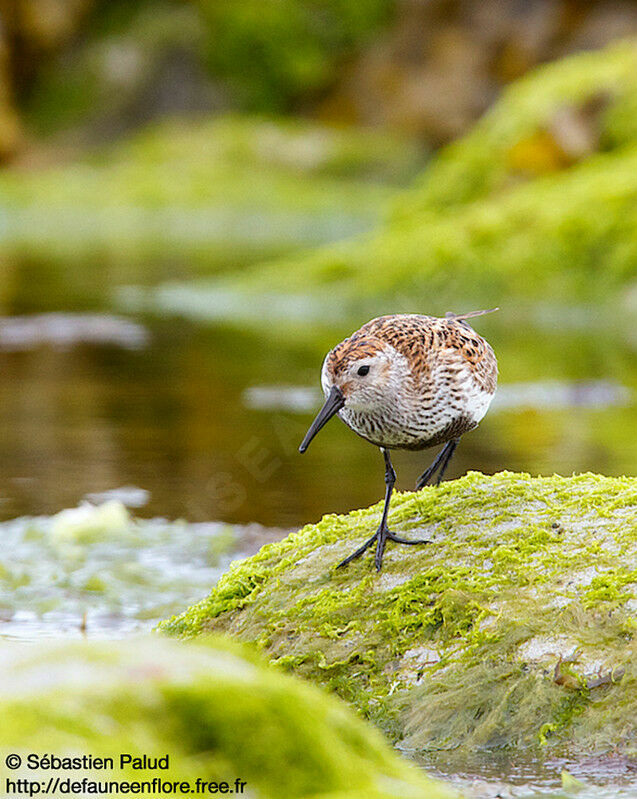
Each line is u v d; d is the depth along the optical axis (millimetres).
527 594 6414
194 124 39875
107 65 39969
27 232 34312
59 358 17578
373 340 7363
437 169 24875
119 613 8172
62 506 10586
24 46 39750
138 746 3506
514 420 13781
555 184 22516
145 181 37781
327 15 40438
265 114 40500
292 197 36938
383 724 6133
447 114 39031
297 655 6520
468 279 21125
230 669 3842
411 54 39750
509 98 25078
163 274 26172
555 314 20391
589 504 6988
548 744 5863
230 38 40125
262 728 3686
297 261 23859
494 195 23469
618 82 23547
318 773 3703
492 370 7852
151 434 13180
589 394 15086
